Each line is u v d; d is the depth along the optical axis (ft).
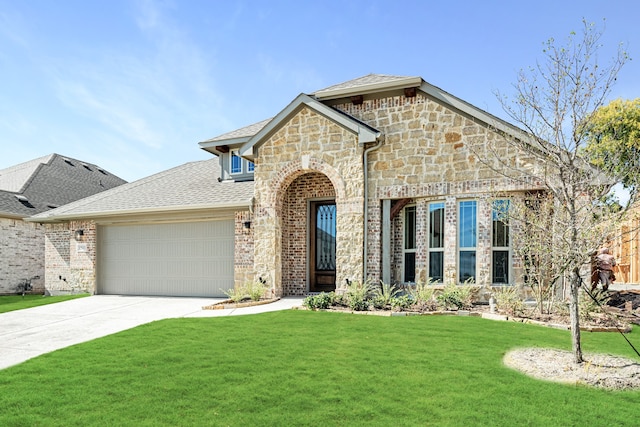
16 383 18.47
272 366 20.36
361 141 40.40
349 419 14.73
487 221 37.50
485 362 20.77
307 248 47.98
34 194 76.07
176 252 52.01
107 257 55.42
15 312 40.09
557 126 21.47
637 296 39.58
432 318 31.91
